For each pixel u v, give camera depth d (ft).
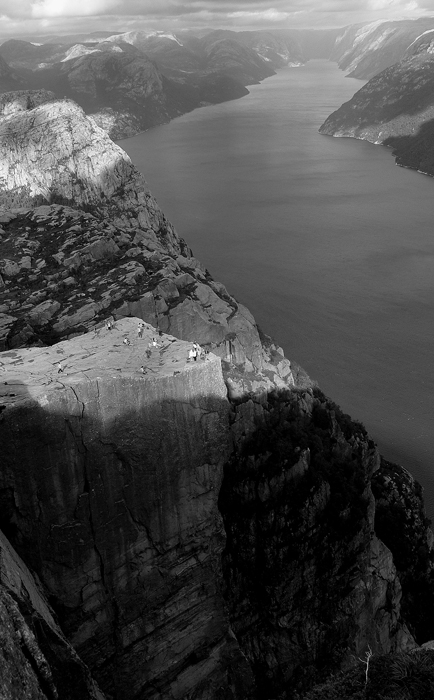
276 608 183.11
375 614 203.62
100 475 147.64
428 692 124.47
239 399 193.88
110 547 152.15
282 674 181.27
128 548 154.92
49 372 149.69
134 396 148.56
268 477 181.37
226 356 223.10
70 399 141.28
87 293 223.71
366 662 131.95
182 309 219.20
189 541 165.27
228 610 178.09
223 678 171.73
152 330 174.70
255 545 180.96
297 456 188.14
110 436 147.13
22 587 126.31
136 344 166.30
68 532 146.30
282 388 220.64
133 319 179.42
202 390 159.12
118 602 155.63
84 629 151.43
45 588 146.72
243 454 185.16
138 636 159.12
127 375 148.25
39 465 140.67
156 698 161.79
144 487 154.30
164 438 154.81
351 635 192.85
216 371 161.58
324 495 190.08
